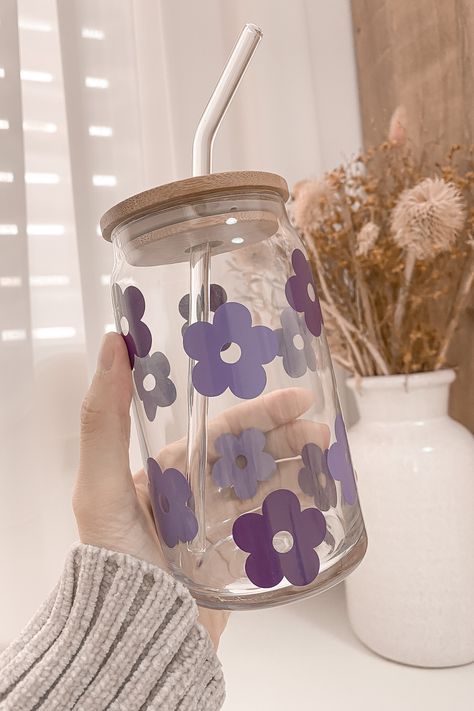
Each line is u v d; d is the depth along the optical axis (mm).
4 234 643
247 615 730
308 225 633
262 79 781
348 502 353
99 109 685
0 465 648
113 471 396
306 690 562
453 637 567
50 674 348
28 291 654
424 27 731
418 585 567
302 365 338
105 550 367
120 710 344
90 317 676
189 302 326
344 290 661
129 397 390
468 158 669
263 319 327
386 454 580
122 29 688
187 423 332
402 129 672
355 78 885
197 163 341
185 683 354
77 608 359
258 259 332
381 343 640
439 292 624
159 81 727
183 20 725
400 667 585
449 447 573
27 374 653
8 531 649
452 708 513
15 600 652
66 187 708
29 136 694
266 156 785
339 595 763
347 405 852
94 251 679
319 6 877
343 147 884
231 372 320
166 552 354
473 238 595
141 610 356
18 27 650
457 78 683
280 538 321
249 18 772
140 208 321
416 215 542
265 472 323
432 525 562
